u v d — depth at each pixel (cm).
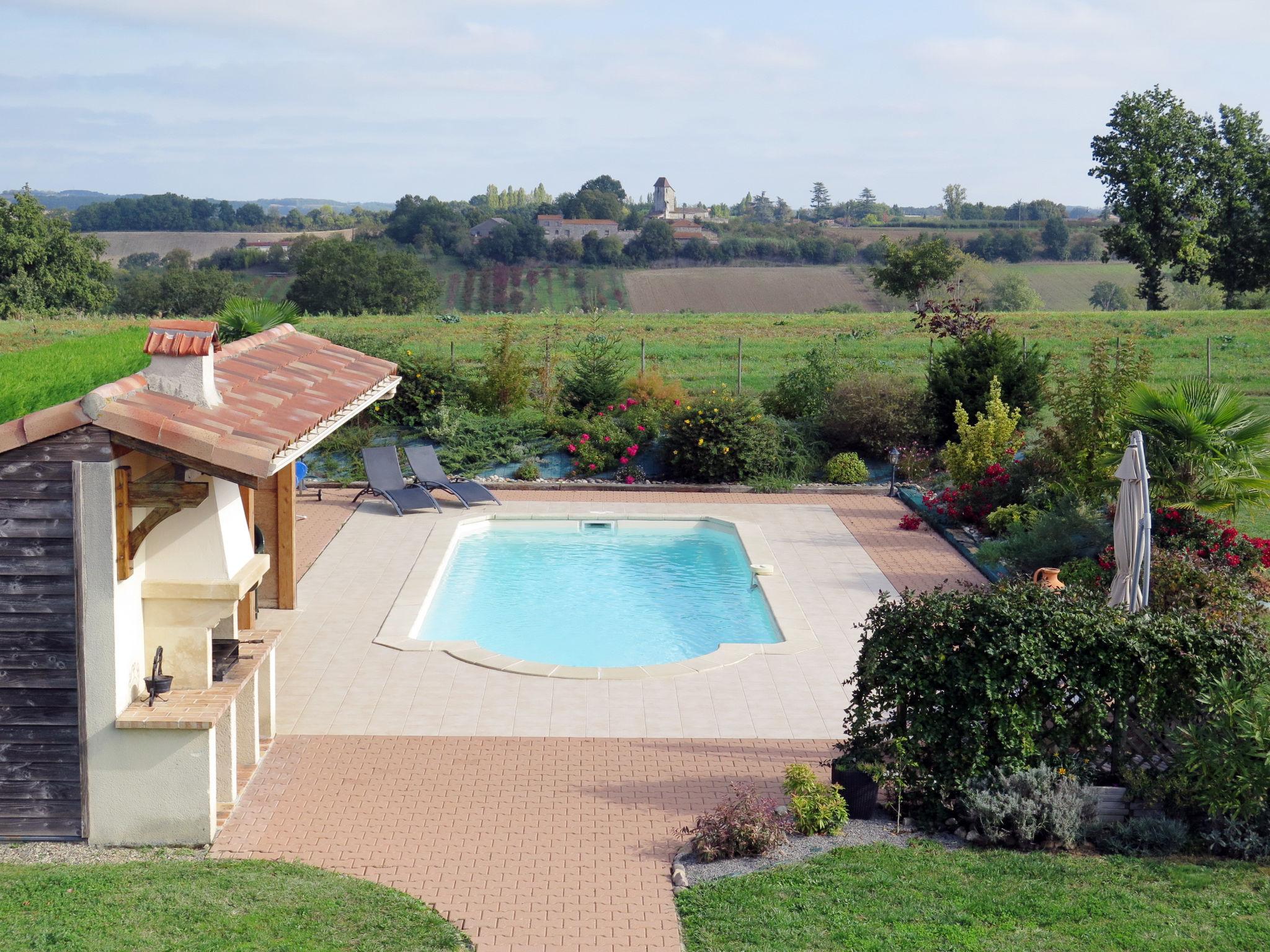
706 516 1894
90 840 774
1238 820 759
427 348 3159
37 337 4006
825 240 12212
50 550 742
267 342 1190
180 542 801
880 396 2258
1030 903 663
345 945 625
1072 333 3859
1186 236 5262
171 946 604
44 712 761
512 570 1634
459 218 12156
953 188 17012
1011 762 798
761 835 756
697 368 3102
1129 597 979
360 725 1008
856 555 1658
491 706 1060
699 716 1042
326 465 2112
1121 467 998
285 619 1315
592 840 787
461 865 748
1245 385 2902
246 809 833
